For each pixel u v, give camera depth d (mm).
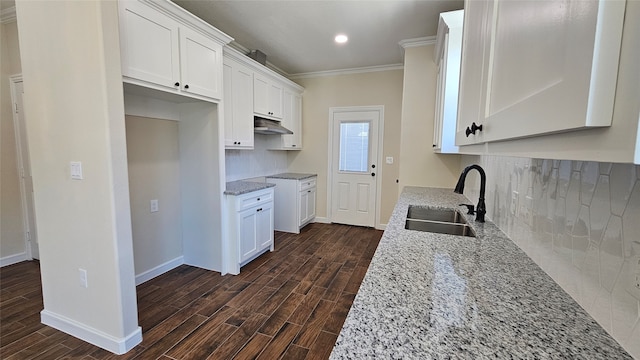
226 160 3520
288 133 4008
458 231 1700
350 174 4660
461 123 1130
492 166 1606
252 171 4047
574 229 725
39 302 2225
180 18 2115
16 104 2863
